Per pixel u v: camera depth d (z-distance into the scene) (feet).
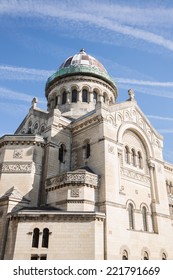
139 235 86.89
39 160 94.02
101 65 153.07
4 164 90.63
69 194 78.74
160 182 107.45
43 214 69.87
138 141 108.99
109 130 93.66
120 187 89.15
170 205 116.67
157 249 91.30
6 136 95.25
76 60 148.97
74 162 99.45
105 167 84.69
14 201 79.87
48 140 97.71
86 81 137.28
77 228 69.46
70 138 105.50
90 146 94.84
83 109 130.52
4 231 72.23
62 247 66.80
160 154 115.14
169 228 100.83
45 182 88.79
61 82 140.05
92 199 79.87
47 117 107.45
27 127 123.54
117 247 75.97
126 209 87.81
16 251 65.72
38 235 68.23
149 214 96.73
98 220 72.69
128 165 98.07
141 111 114.52
